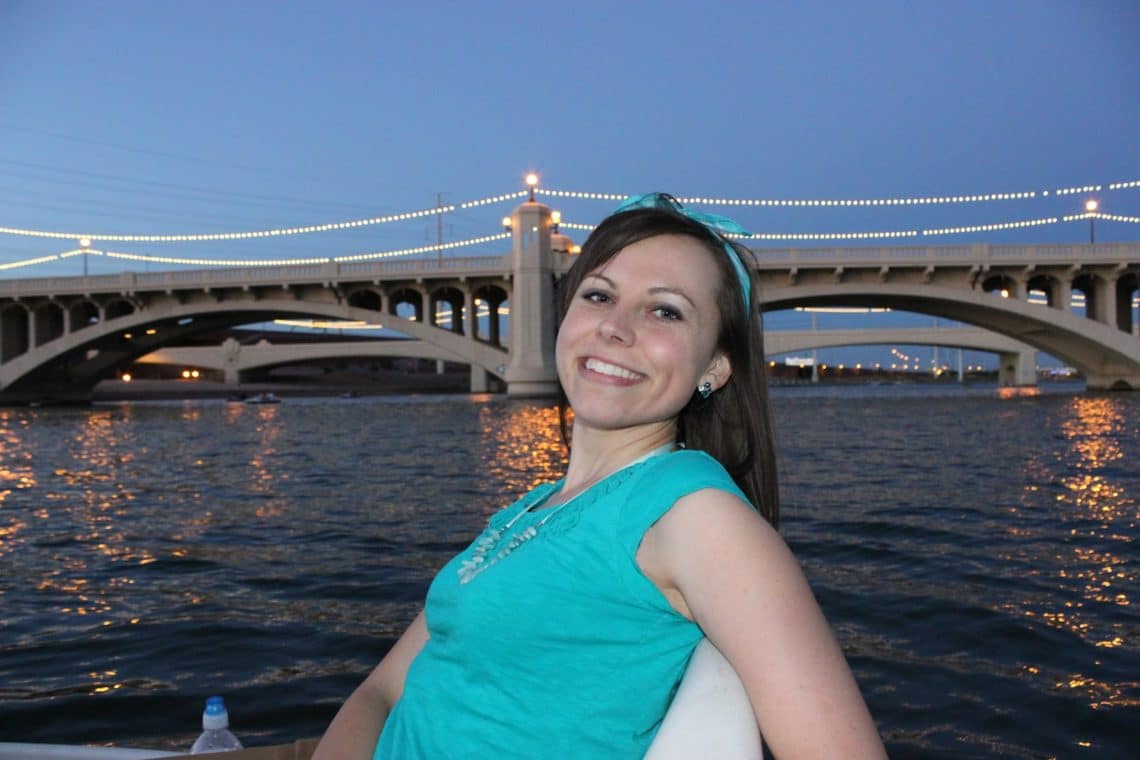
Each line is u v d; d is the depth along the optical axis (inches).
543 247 2096.5
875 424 1240.2
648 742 55.9
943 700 176.9
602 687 54.6
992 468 639.8
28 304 2317.9
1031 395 2363.4
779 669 45.4
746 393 67.9
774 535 50.4
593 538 54.9
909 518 413.4
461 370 4722.0
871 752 44.2
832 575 292.5
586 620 54.4
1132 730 160.2
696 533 50.1
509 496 508.7
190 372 4025.6
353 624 239.6
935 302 2021.4
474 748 56.4
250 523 423.2
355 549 350.0
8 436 1169.4
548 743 55.0
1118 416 1300.4
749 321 67.0
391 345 3435.0
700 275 64.2
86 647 223.6
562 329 67.2
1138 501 462.3
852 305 2135.8
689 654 55.7
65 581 302.4
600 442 68.4
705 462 56.2
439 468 682.2
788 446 869.2
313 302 2187.5
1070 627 226.1
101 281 2234.3
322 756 68.1
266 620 245.3
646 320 63.8
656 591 53.1
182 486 586.9
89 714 178.7
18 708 182.1
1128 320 2114.9
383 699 74.1
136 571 317.1
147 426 1403.8
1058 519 407.8
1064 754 151.6
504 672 56.3
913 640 217.5
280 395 3617.1
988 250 1925.4
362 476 629.0
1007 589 269.0
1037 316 1919.3
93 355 2529.5
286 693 187.9
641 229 65.2
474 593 57.4
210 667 205.8
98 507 491.2
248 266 2185.0
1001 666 196.7
